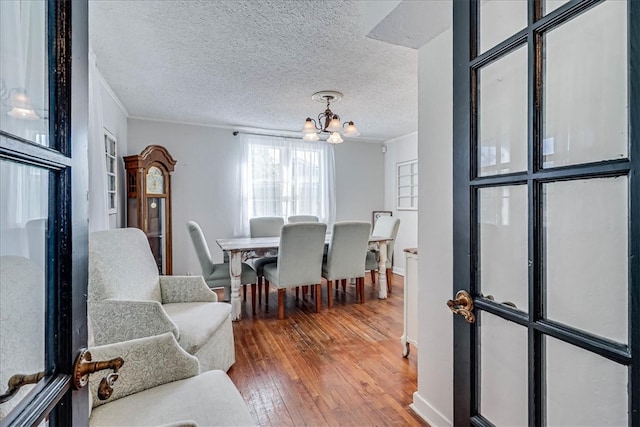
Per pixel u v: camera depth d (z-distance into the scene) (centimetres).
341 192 541
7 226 49
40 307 54
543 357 78
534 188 78
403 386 193
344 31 207
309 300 369
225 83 296
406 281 230
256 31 206
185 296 221
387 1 138
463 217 99
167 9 182
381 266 378
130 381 116
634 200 58
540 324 77
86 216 65
